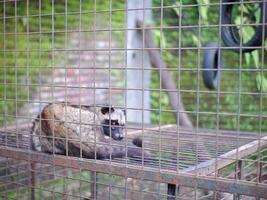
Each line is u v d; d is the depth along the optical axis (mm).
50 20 4574
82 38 5066
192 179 1868
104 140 2689
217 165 1991
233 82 5961
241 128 5695
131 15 4969
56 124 2643
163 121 5926
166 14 5734
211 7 5449
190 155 2453
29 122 3605
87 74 5176
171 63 5988
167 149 2631
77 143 2564
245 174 2568
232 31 3082
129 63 5023
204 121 5992
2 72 4082
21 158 2488
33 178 2920
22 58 4332
